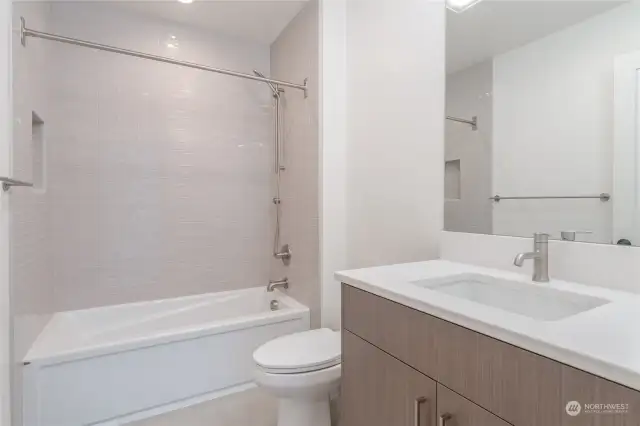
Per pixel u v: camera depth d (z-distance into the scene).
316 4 2.17
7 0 1.36
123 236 2.40
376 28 1.93
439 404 0.86
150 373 1.86
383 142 1.89
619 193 1.03
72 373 1.67
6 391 1.35
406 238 1.75
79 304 2.27
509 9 1.33
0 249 1.30
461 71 1.49
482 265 1.39
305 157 2.33
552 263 1.18
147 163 2.47
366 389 1.13
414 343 0.94
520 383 0.68
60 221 2.20
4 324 1.33
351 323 1.20
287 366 1.42
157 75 2.49
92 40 2.28
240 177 2.80
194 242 2.64
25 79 1.62
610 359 0.55
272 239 2.89
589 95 1.10
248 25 2.57
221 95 2.71
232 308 2.69
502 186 1.34
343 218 2.20
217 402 1.98
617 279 1.02
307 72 2.28
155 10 2.38
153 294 2.51
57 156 2.18
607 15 1.06
